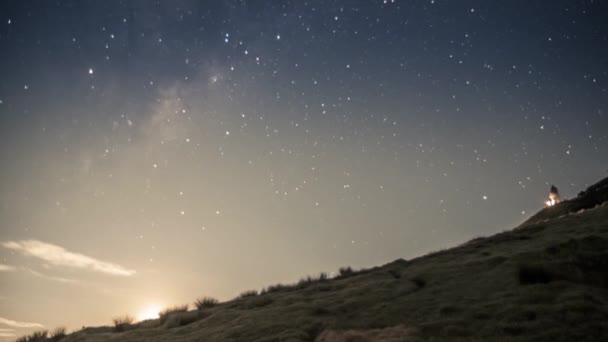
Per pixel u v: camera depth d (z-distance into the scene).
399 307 12.92
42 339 21.52
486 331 10.00
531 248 16.62
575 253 14.66
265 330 13.01
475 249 19.50
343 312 13.52
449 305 12.11
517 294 12.05
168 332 16.28
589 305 10.36
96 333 19.84
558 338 9.02
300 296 17.14
